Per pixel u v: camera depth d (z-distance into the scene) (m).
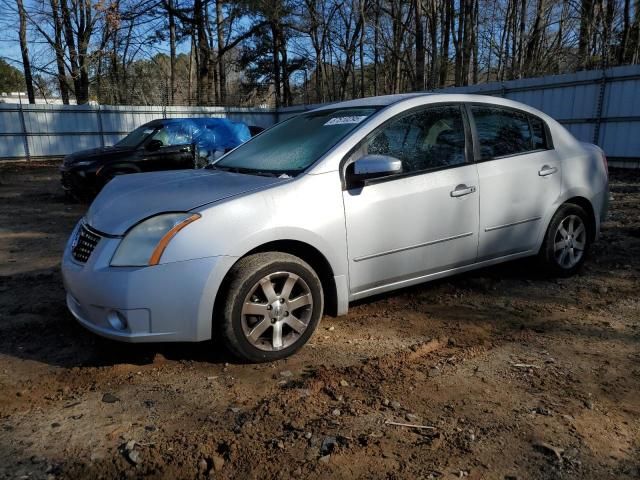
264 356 3.31
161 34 32.16
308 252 3.55
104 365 3.35
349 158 3.65
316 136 3.99
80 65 29.09
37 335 3.82
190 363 3.37
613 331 3.84
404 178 3.82
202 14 31.61
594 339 3.71
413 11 29.25
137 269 2.99
